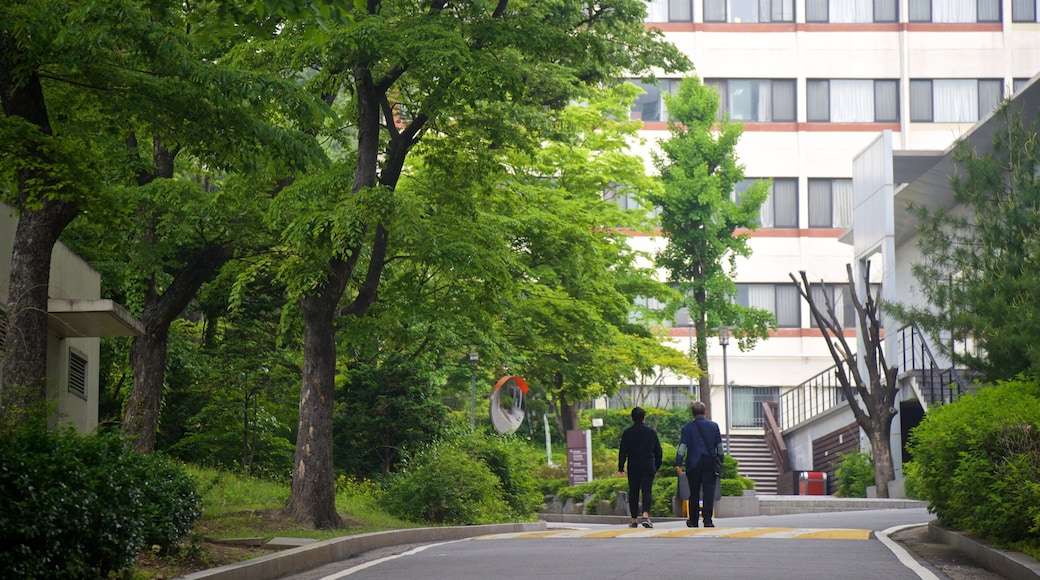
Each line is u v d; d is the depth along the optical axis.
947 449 13.45
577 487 36.50
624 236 35.94
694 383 59.16
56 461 8.77
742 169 47.28
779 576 10.31
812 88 61.09
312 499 17.78
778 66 61.03
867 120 60.84
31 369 13.20
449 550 14.45
